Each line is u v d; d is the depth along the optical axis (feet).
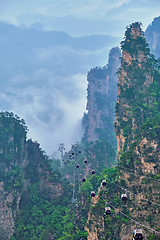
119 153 284.82
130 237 167.73
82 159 501.15
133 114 270.26
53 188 358.23
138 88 284.82
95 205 200.54
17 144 359.25
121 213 181.98
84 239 233.55
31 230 292.40
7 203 314.35
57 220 300.81
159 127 205.57
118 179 204.13
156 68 314.14
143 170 193.47
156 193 175.52
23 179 343.46
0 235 299.58
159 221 161.99
